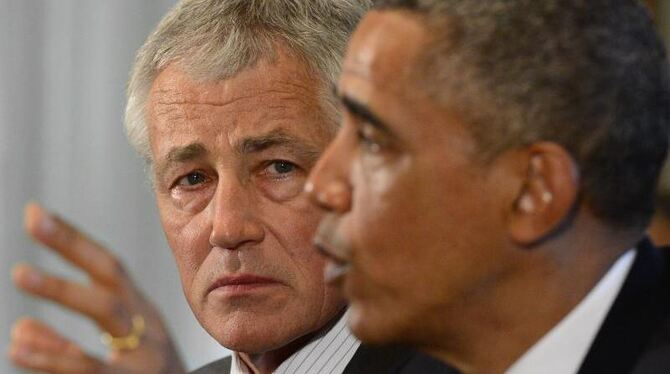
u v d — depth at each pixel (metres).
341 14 6.17
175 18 6.21
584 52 4.11
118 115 11.79
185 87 6.06
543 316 4.25
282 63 6.02
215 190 6.14
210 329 6.19
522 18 4.12
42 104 11.85
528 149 4.12
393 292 4.28
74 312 4.06
